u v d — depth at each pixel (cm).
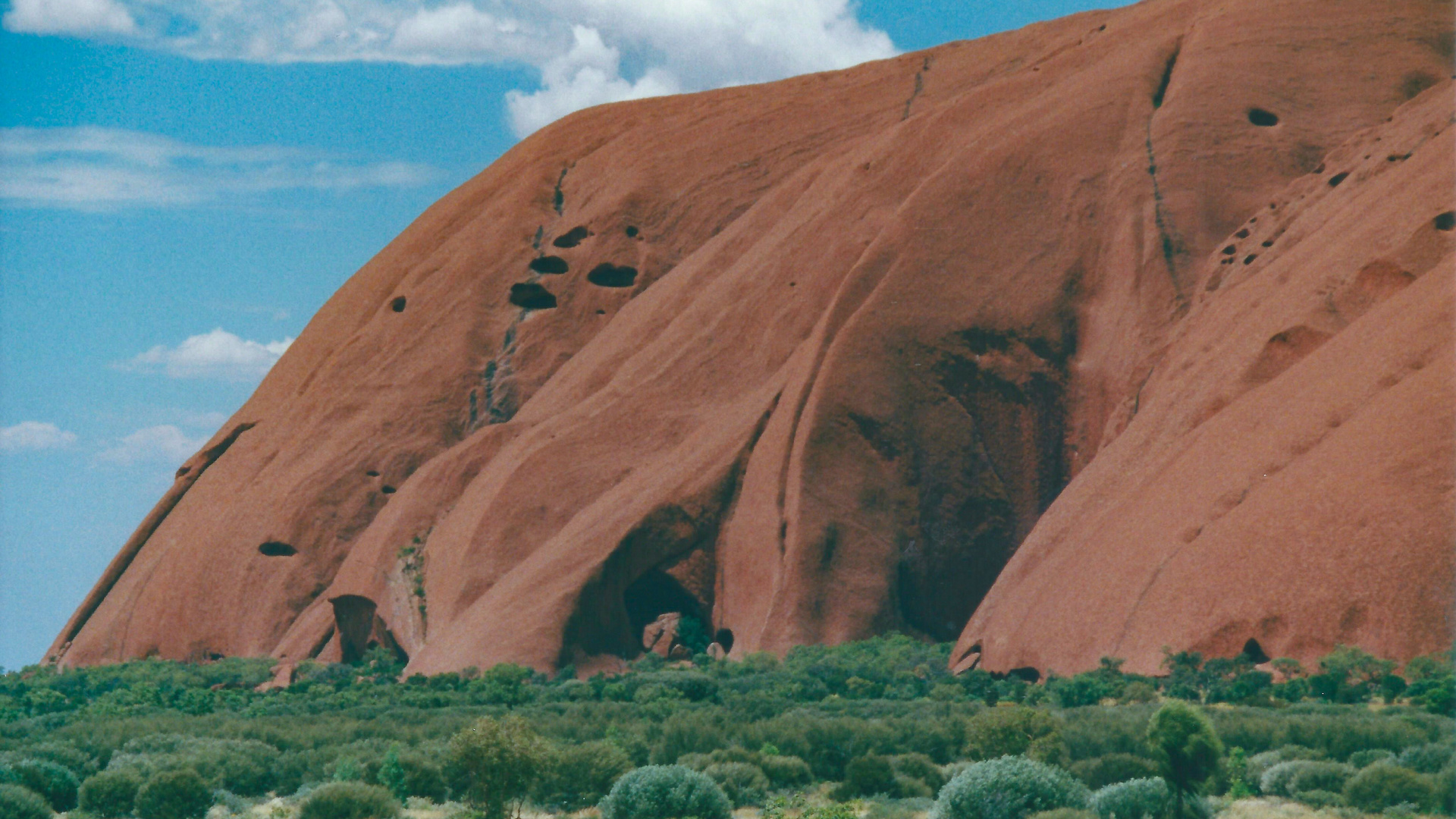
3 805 2406
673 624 6931
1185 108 8019
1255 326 6334
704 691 5194
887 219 8081
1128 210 7650
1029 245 7706
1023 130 8200
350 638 8112
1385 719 3297
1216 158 7794
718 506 7175
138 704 5712
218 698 5903
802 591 6688
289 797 2830
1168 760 2102
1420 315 5269
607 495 7400
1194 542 5200
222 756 3009
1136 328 7281
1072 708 4438
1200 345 6619
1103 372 7325
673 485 7225
